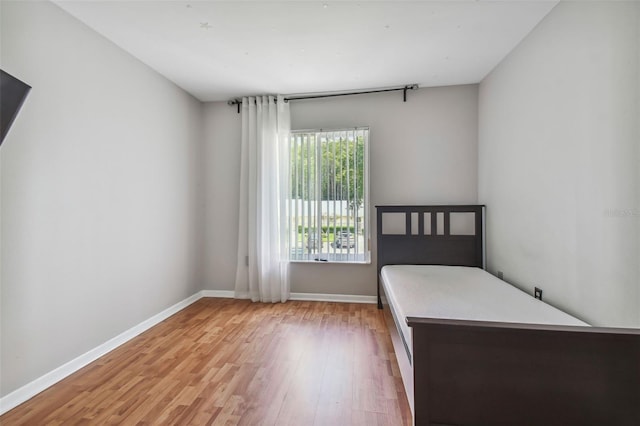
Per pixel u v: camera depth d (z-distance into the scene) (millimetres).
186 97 3211
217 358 2076
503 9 1848
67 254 1894
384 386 1743
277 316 2881
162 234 2828
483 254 2887
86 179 2025
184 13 1893
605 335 1041
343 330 2541
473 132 3057
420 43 2256
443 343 1136
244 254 3424
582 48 1586
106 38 2180
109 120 2217
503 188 2504
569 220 1696
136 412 1523
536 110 2020
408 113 3176
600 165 1474
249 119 3344
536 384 1090
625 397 1043
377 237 3090
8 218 1579
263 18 1943
